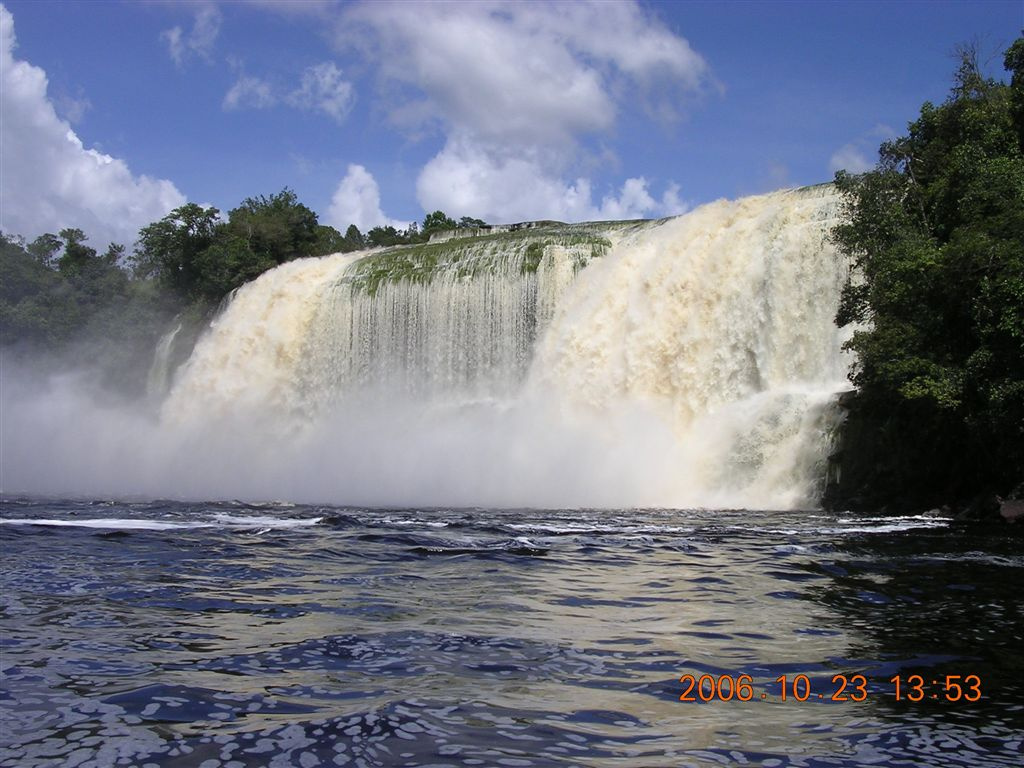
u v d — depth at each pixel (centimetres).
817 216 3538
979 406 2578
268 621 1041
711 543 1841
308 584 1301
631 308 3912
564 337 4031
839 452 3059
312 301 5097
